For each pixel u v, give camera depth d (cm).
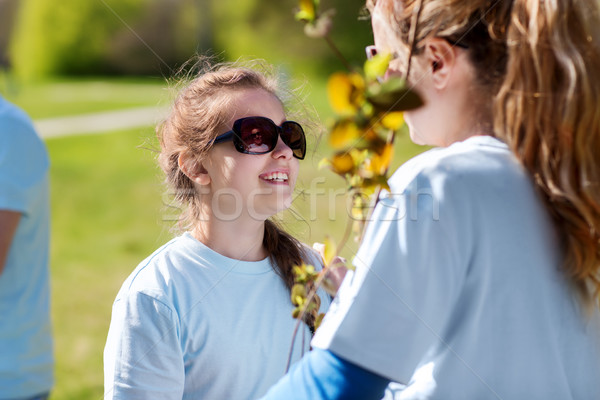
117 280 507
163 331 140
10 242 167
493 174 97
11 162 167
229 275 150
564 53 94
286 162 154
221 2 1967
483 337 96
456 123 105
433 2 101
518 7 97
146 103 1462
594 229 96
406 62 105
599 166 95
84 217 693
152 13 2088
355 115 87
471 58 101
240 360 146
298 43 1836
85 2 2141
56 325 416
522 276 95
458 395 97
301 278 131
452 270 94
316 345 97
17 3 2169
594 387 100
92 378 340
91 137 1113
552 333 96
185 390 147
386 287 94
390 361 93
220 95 156
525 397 96
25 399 172
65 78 2144
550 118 95
